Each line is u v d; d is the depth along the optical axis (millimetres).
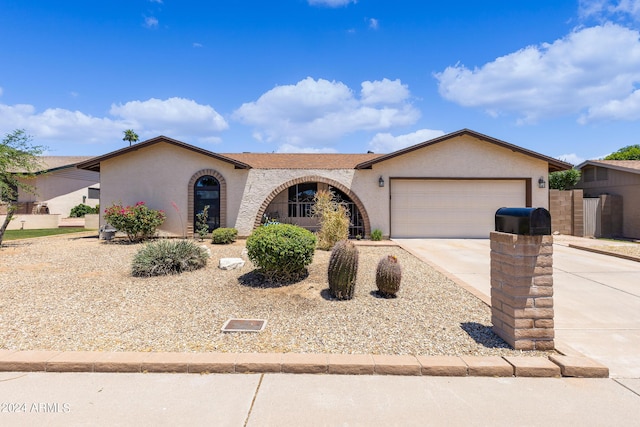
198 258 8555
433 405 3262
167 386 3588
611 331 5000
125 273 8148
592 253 11711
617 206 17625
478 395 3434
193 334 4809
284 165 16766
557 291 7066
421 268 9000
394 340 4605
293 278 7480
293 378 3762
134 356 4012
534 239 4285
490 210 15570
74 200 27188
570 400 3334
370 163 15117
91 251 11164
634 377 3750
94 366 3865
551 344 4277
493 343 4488
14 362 3875
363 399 3357
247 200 15273
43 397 3387
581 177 20906
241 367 3867
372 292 6781
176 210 15031
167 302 6168
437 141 15102
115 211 13320
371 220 15445
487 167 15492
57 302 6129
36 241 13812
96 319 5359
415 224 15625
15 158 13109
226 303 6113
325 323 5215
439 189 15633
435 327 5051
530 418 3061
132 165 15023
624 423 2990
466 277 8297
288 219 16750
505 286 4523
